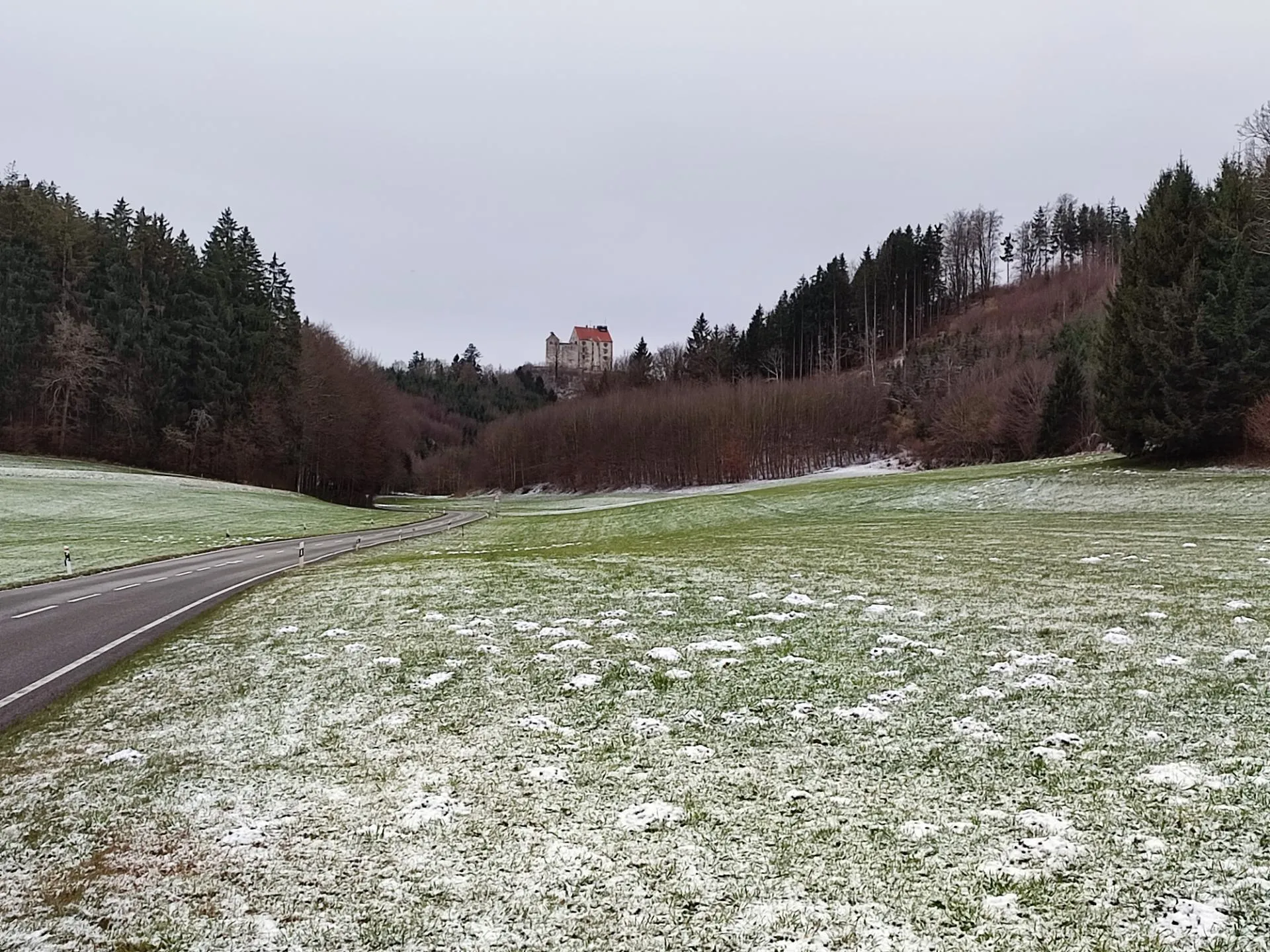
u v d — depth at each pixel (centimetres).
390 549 2862
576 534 3650
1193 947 344
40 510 4191
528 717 692
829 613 1092
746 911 384
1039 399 6109
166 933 384
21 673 962
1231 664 770
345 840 475
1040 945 349
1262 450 3328
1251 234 3491
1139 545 1814
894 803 499
